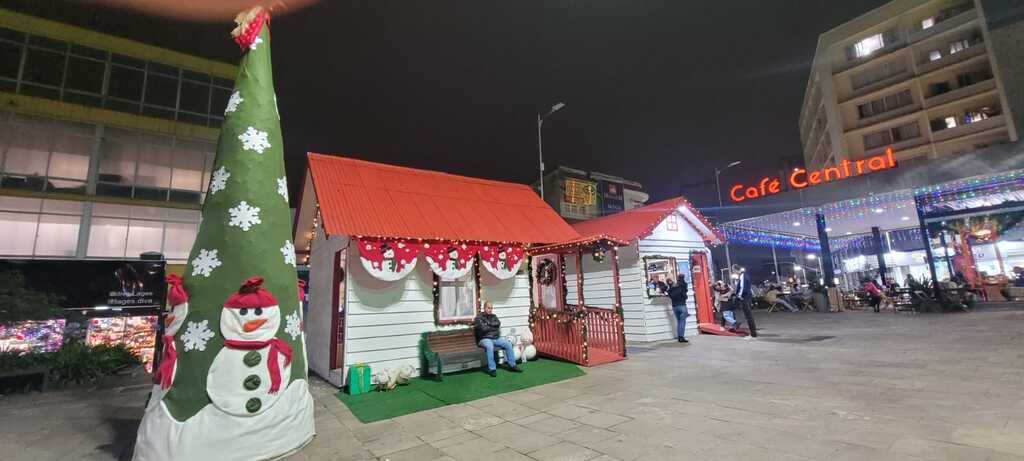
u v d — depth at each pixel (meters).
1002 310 15.30
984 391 5.51
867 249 26.06
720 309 14.57
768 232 25.94
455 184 11.61
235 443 4.31
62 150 18.44
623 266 13.07
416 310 8.80
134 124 19.81
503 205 11.58
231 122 5.35
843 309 19.95
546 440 4.71
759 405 5.52
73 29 19.27
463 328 9.24
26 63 18.16
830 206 19.58
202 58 22.05
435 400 6.71
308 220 11.30
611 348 10.00
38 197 17.59
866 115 39.34
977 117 33.69
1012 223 17.62
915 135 36.28
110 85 19.72
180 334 4.54
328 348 8.86
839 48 41.00
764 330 13.83
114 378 10.12
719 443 4.30
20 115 17.81
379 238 8.12
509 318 10.25
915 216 21.02
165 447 4.18
